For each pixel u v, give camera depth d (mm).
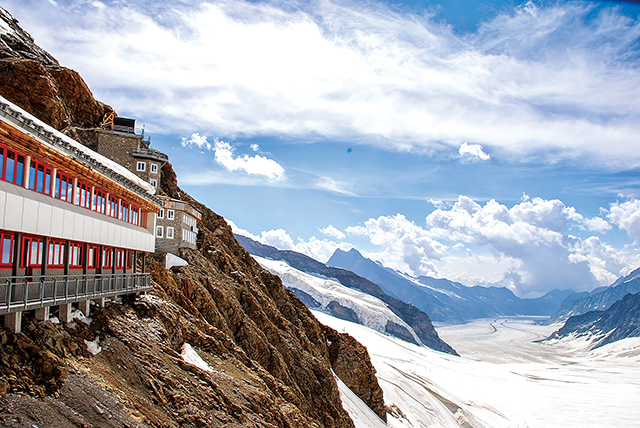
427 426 114625
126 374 27672
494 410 155875
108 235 34281
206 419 29594
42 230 25406
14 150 24203
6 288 21562
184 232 63219
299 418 45000
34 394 20328
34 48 67312
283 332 71938
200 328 44875
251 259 89250
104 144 62781
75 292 27578
